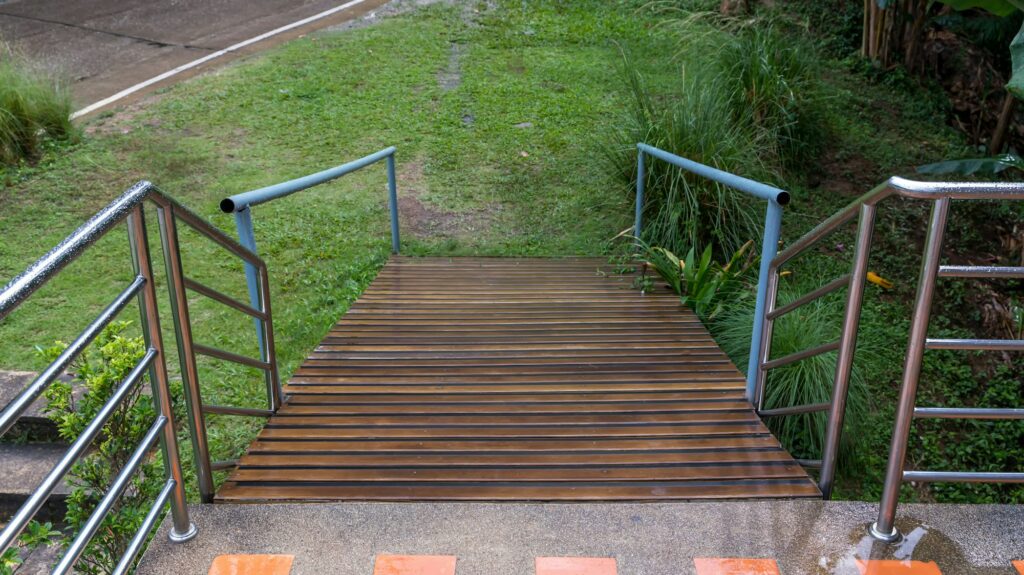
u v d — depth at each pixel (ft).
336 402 11.04
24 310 16.03
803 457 12.77
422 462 9.17
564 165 23.90
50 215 20.10
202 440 8.16
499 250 19.71
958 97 29.40
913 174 23.75
